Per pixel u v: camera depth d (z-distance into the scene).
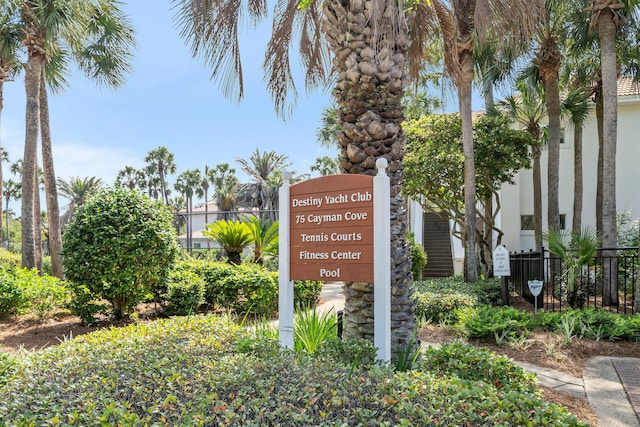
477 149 12.36
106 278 6.98
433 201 13.95
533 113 14.27
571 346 5.80
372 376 2.75
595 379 4.74
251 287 8.77
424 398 2.41
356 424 2.18
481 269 13.67
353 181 3.91
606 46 9.92
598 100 13.37
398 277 4.45
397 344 4.34
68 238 7.10
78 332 6.93
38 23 11.70
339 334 4.62
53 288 7.91
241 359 3.16
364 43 4.40
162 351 3.45
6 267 10.16
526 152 12.88
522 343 5.80
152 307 8.77
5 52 12.73
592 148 15.65
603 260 9.98
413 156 12.53
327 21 4.69
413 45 6.52
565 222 15.82
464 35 9.85
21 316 7.94
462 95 10.73
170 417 2.22
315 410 2.30
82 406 2.40
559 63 12.08
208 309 9.25
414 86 7.17
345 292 4.52
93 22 12.57
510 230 16.05
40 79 12.73
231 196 43.44
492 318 6.24
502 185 16.17
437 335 6.51
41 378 2.87
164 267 7.68
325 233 4.05
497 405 2.37
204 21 4.99
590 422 3.65
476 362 3.39
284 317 4.21
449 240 19.95
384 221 3.73
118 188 7.59
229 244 12.57
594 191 15.58
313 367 3.03
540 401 2.43
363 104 4.47
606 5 9.69
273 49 6.49
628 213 13.80
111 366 3.05
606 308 9.47
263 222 13.79
